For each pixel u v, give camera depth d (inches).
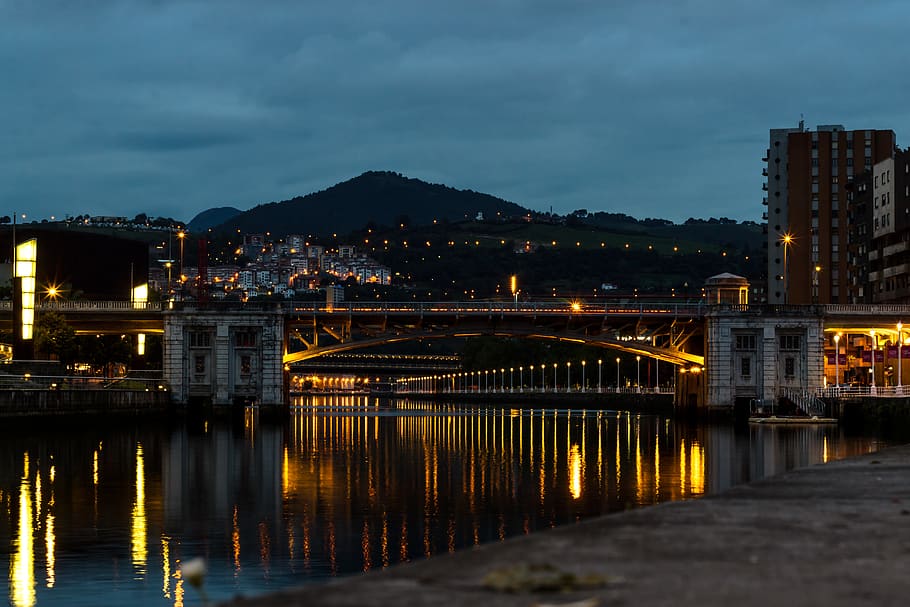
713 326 6604.3
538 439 5521.7
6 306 6397.6
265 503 2807.6
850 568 661.3
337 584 620.7
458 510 2701.8
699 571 647.8
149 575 1897.1
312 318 6624.0
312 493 3026.6
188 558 2059.5
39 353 6254.9
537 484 3262.8
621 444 5009.8
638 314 6638.8
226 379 6451.8
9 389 4301.2
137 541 2220.7
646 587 602.9
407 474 3577.8
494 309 6579.7
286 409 6688.0
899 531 809.5
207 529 2380.7
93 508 2659.9
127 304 6589.6
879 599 573.0
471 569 658.8
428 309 6569.9
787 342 6624.0
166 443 4699.8
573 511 2687.0
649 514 903.1
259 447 4667.8
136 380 6141.7
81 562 1995.6
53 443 4372.5
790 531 807.1
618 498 2920.8
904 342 6865.2
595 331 7234.3
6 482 3117.6
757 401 6560.0
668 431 6048.2
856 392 6240.2
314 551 2148.1
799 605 558.9
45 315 6323.8
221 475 3464.6
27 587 1788.9
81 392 5024.6
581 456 4318.4
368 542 2247.8
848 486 1210.6
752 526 831.7
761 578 628.7
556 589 597.0
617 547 730.2
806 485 1229.1
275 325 6481.3
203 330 6466.5
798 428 5876.0
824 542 758.5
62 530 2336.4
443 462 4062.5
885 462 1641.2
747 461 3959.2
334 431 6254.9
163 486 3125.0
